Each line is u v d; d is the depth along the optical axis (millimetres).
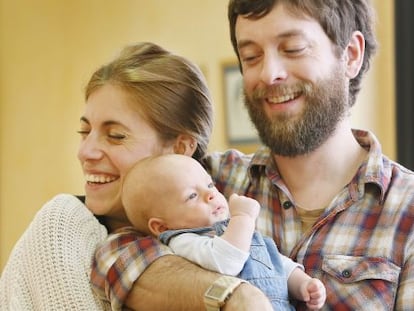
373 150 2002
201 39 4602
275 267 1705
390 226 1875
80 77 4754
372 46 2150
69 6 4809
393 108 4059
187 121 1884
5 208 4773
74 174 4742
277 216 2000
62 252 1731
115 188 1827
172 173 1708
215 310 1494
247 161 2137
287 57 1915
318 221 1920
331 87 1953
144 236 1765
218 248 1599
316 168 2010
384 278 1815
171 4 4672
